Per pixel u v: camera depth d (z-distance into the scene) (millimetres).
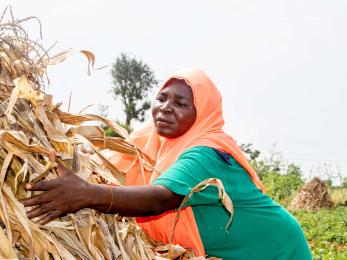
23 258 2389
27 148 2357
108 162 2875
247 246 3359
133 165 3432
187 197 2812
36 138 2551
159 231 3207
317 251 10383
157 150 3500
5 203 2301
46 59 2828
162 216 3178
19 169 2430
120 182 2924
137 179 3432
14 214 2316
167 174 2918
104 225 2666
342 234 13320
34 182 2359
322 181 20469
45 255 2344
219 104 3438
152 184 2830
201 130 3328
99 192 2486
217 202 3180
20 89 2479
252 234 3348
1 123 2455
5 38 2721
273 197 20938
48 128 2582
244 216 3322
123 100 56312
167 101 3332
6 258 2172
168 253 2934
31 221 2355
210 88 3375
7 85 2623
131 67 56594
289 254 3430
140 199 2660
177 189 2826
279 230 3412
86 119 2838
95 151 2807
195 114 3326
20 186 2441
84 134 2889
